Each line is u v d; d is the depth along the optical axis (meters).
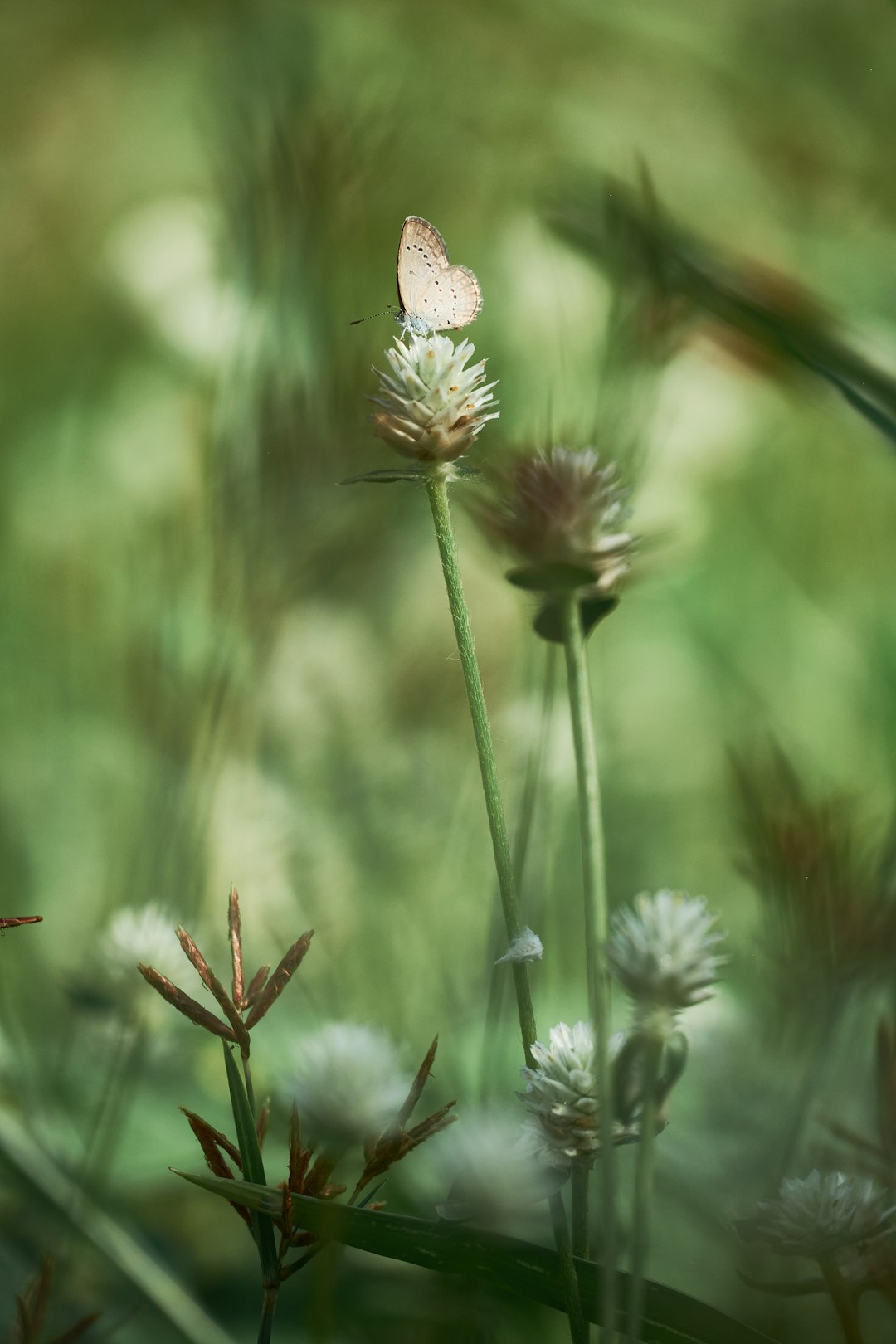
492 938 0.75
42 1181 0.68
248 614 0.85
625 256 0.81
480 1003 0.79
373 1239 0.57
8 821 0.97
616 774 1.03
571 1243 0.57
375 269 0.95
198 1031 0.74
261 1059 0.74
